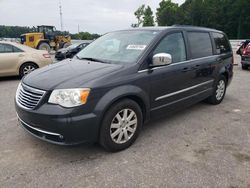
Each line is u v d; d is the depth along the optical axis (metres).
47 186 2.85
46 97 3.18
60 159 3.41
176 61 4.39
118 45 4.33
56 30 26.88
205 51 5.23
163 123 4.71
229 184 2.92
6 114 5.11
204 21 63.59
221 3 62.38
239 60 16.34
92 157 3.47
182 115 5.17
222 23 61.00
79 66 3.81
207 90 5.38
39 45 24.25
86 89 3.15
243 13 55.44
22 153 3.54
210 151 3.67
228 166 3.28
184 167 3.24
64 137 3.13
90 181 2.95
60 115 3.06
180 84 4.45
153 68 3.91
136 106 3.69
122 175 3.06
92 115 3.20
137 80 3.65
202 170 3.18
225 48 6.07
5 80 8.99
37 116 3.16
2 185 2.86
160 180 2.97
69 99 3.10
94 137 3.30
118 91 3.39
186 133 4.29
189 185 2.89
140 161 3.38
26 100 3.37
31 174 3.07
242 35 56.19
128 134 3.72
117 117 3.49
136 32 4.48
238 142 3.98
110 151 3.57
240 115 5.23
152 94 3.93
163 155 3.54
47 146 3.74
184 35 4.70
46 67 4.06
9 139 3.96
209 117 5.08
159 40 4.11
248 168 3.24
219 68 5.65
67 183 2.91
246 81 8.97
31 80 3.51
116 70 3.53
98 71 3.51
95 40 5.04
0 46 8.73
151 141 3.96
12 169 3.16
